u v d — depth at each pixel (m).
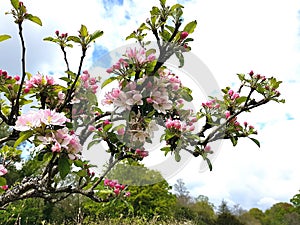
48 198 2.16
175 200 13.88
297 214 31.53
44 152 1.79
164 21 2.03
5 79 2.24
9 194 2.03
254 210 38.34
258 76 2.57
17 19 1.99
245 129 2.55
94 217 10.16
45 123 1.70
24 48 2.05
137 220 9.80
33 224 10.75
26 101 2.34
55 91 2.23
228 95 2.56
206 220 21.20
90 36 2.06
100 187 2.54
